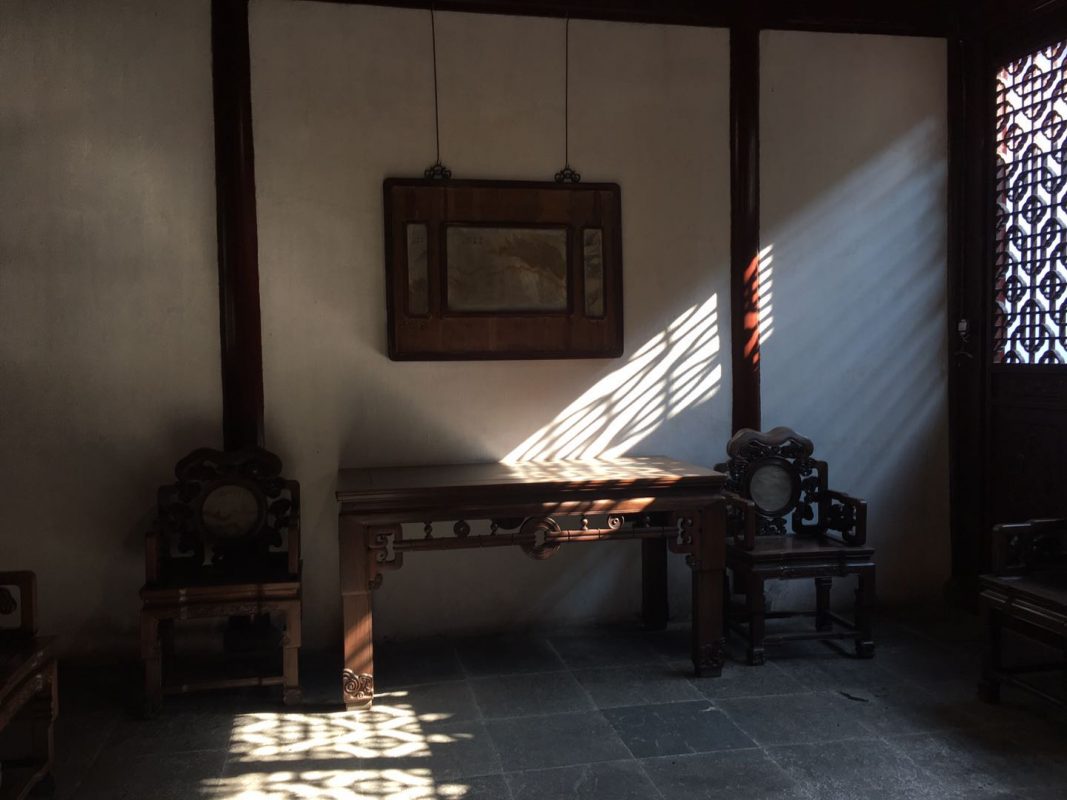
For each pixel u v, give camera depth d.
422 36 4.30
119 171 4.05
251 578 3.67
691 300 4.62
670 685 3.80
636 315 4.56
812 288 4.73
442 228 4.30
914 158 4.82
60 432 4.05
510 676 3.93
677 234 4.59
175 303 4.11
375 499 3.58
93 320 4.05
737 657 4.16
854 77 4.74
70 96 4.00
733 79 4.61
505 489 3.68
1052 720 3.43
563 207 4.43
